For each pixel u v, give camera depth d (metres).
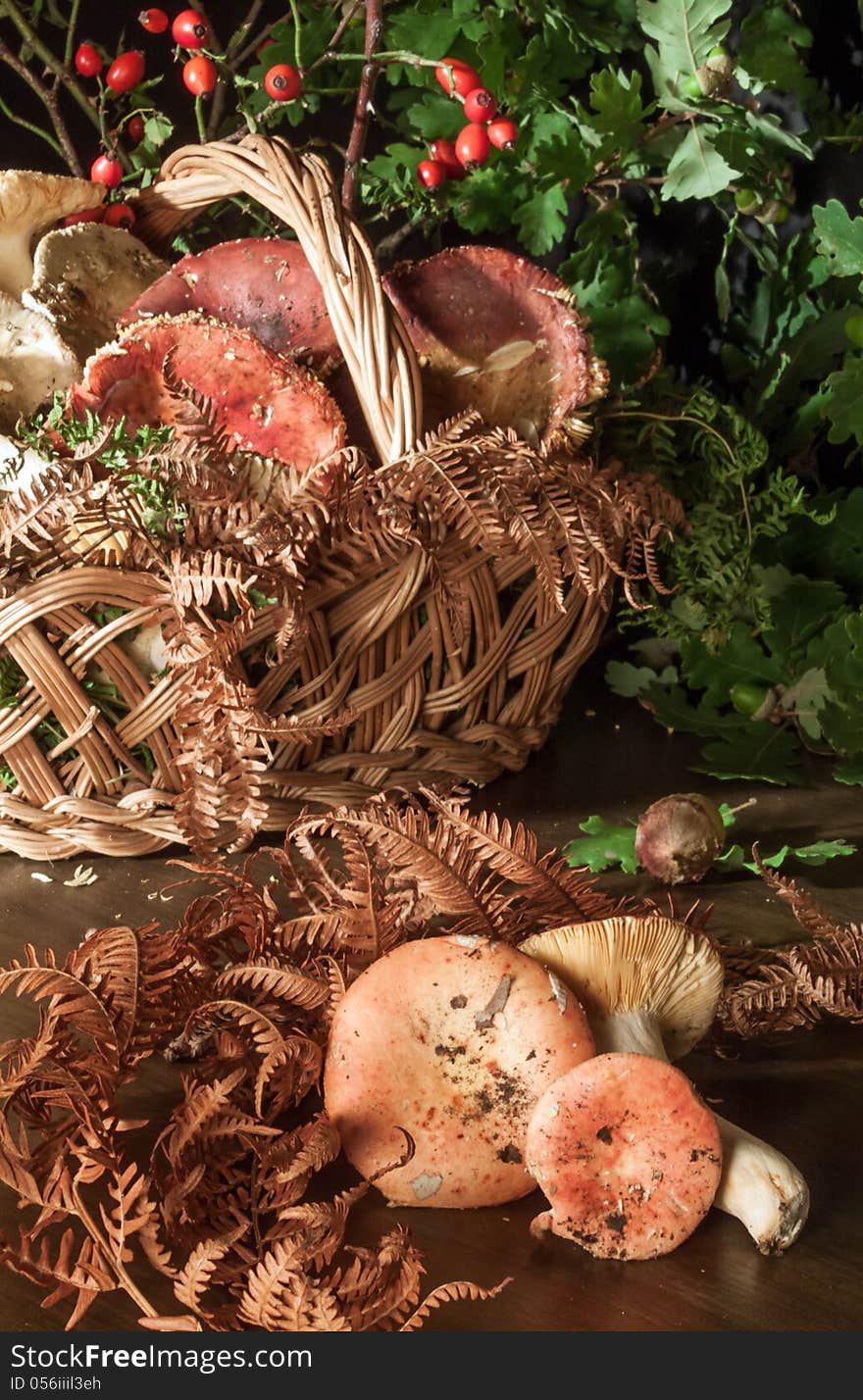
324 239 1.15
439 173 1.34
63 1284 0.95
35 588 1.12
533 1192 1.01
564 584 1.22
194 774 1.07
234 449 1.12
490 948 0.99
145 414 1.17
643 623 1.35
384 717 1.20
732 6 1.41
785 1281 0.98
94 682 1.16
